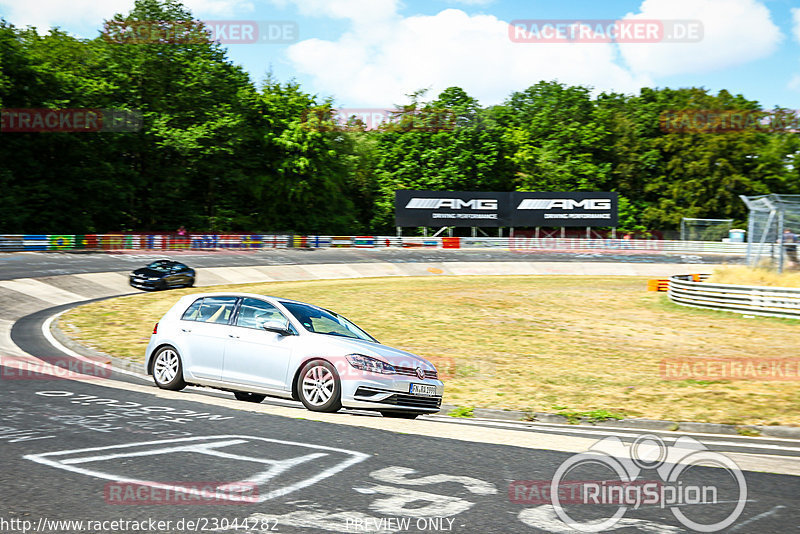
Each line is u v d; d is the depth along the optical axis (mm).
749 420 9820
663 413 10250
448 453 6500
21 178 52531
